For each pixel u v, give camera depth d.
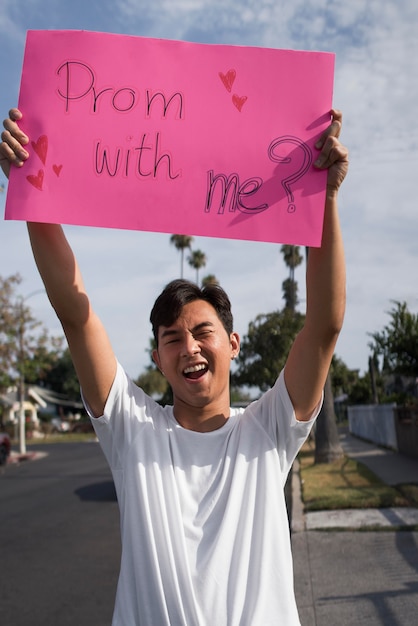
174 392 2.15
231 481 1.98
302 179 2.10
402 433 17.14
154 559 1.87
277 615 1.82
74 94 2.17
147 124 2.16
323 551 6.48
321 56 2.16
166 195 2.13
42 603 5.50
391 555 6.11
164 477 2.00
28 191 2.12
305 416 2.12
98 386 2.10
